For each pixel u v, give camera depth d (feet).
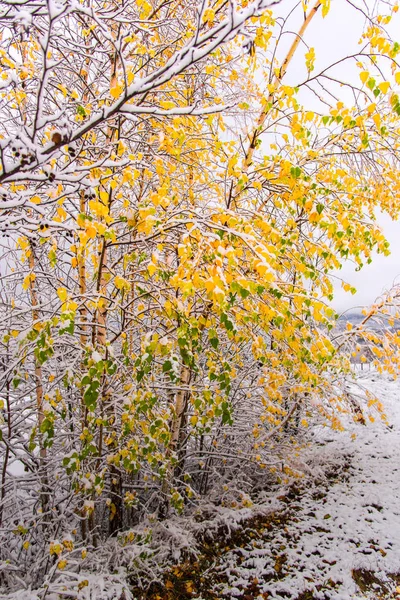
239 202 12.63
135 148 11.54
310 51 9.09
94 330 11.02
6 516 13.87
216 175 11.50
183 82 11.94
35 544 13.05
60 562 9.77
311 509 16.78
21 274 13.44
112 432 11.23
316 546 14.24
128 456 10.48
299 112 9.03
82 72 12.42
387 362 15.89
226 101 12.67
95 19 5.99
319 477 19.45
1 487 12.02
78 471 11.18
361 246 9.66
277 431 19.34
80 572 11.36
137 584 12.04
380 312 16.84
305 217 13.04
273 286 7.78
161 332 12.60
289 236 9.61
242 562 13.48
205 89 12.14
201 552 13.87
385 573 12.80
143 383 10.20
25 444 13.66
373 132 11.26
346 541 14.42
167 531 13.71
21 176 6.61
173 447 14.17
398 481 18.86
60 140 6.50
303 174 8.82
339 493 17.98
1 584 11.89
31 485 13.74
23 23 5.90
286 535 14.99
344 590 12.18
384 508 16.43
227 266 7.71
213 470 17.16
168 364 8.25
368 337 15.71
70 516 13.20
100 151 10.93
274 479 19.25
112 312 15.01
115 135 11.27
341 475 20.10
